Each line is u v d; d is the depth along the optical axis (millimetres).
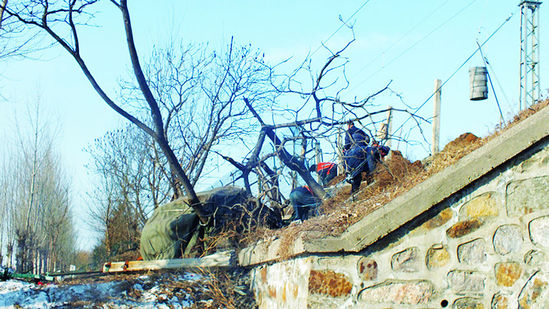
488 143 5305
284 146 10789
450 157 7391
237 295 7871
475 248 5234
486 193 5238
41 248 35938
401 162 9984
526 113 8523
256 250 7676
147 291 7598
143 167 22031
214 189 10875
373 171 10289
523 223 5016
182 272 8430
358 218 6203
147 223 10977
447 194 5332
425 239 5457
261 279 7613
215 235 10117
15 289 7406
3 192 35562
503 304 5020
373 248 5652
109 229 22922
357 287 5641
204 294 7676
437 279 5340
